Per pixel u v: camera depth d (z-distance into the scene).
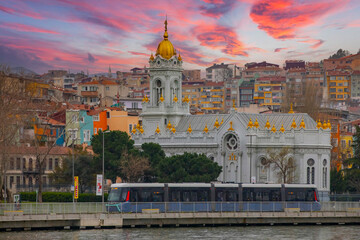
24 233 134.25
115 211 146.38
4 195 172.62
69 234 133.50
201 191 152.25
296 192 157.62
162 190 149.88
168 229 141.88
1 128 173.12
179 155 197.88
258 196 155.50
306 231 143.12
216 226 147.38
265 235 136.88
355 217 154.62
